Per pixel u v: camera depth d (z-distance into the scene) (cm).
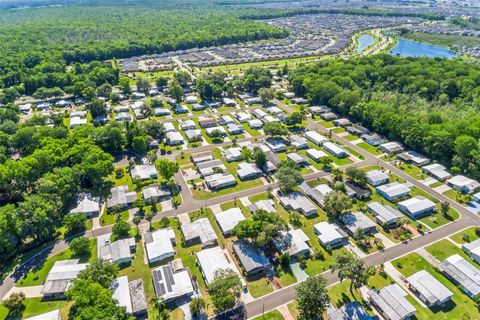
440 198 13412
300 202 12912
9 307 8819
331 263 10419
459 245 11069
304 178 14812
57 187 12269
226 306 8406
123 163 16125
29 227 10781
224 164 15962
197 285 9681
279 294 9375
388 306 8688
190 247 11075
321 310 8250
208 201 13338
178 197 13550
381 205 12700
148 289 9544
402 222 11862
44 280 9844
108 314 7750
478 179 14438
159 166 13850
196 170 15475
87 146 15075
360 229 11175
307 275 10000
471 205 12950
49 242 11306
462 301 9156
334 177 14638
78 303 8081
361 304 8994
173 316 8750
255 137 18712
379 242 11081
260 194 13788
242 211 12694
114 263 9950
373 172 14762
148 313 8819
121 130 17512
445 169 15225
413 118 17338
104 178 14825
